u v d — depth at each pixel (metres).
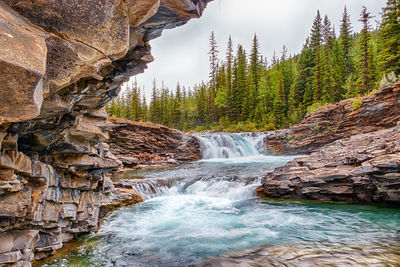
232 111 50.06
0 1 1.72
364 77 30.14
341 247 6.16
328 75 35.56
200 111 60.75
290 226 8.09
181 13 3.46
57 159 5.53
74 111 4.63
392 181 8.73
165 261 5.86
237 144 29.56
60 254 5.89
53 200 5.46
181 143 28.70
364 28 31.05
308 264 5.24
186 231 7.98
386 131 11.19
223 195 12.61
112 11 2.46
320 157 11.88
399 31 26.09
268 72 62.88
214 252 6.29
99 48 2.50
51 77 2.34
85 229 6.96
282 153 26.06
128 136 24.52
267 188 11.93
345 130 21.41
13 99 1.70
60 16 2.11
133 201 11.46
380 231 7.20
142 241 7.14
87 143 5.84
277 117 41.59
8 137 3.78
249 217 9.25
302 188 10.92
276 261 5.50
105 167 6.65
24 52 1.66
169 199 12.29
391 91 18.62
